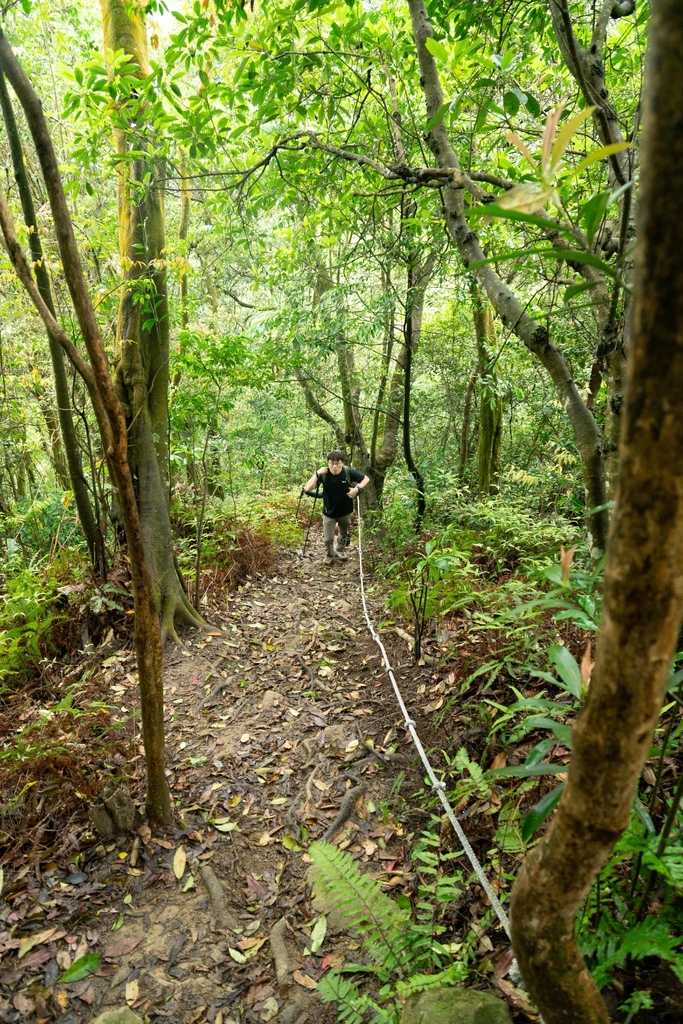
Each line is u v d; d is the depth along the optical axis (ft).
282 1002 6.79
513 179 8.62
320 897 8.09
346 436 33.68
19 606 14.73
